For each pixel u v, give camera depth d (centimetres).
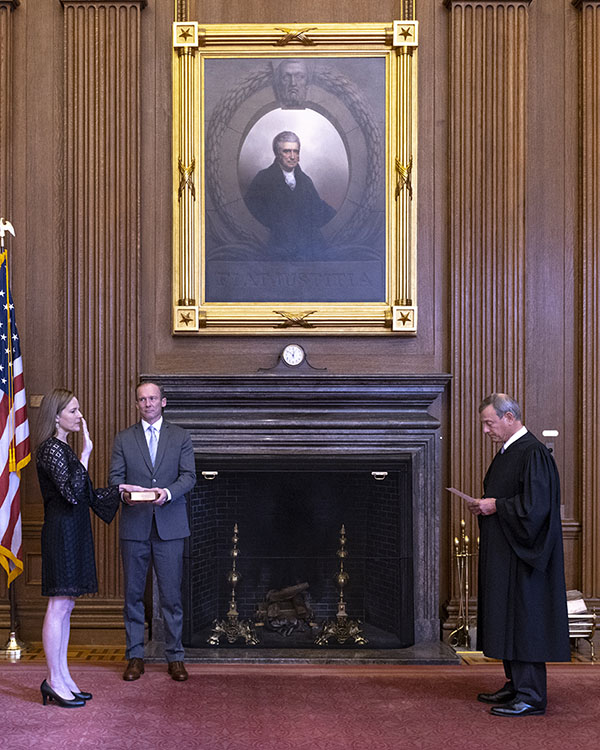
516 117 600
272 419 582
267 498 591
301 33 601
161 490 478
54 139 602
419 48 608
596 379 599
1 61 595
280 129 609
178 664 494
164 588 496
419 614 582
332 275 606
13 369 565
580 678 498
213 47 605
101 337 596
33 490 598
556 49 607
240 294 605
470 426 598
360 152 606
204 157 606
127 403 595
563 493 605
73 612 587
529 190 607
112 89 600
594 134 600
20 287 598
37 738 393
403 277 598
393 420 582
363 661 533
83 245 597
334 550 589
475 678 497
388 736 400
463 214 599
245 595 589
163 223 607
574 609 557
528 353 604
